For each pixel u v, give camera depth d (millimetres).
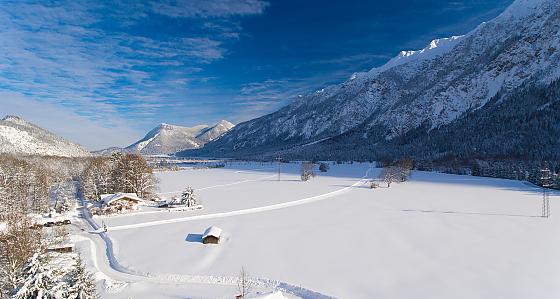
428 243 66250
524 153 192625
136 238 71375
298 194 124625
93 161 151750
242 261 57781
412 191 131500
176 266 56219
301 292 47062
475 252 60875
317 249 63344
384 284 48531
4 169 119000
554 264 54844
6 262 43531
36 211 97562
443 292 46031
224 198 117250
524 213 90812
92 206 101250
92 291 36938
